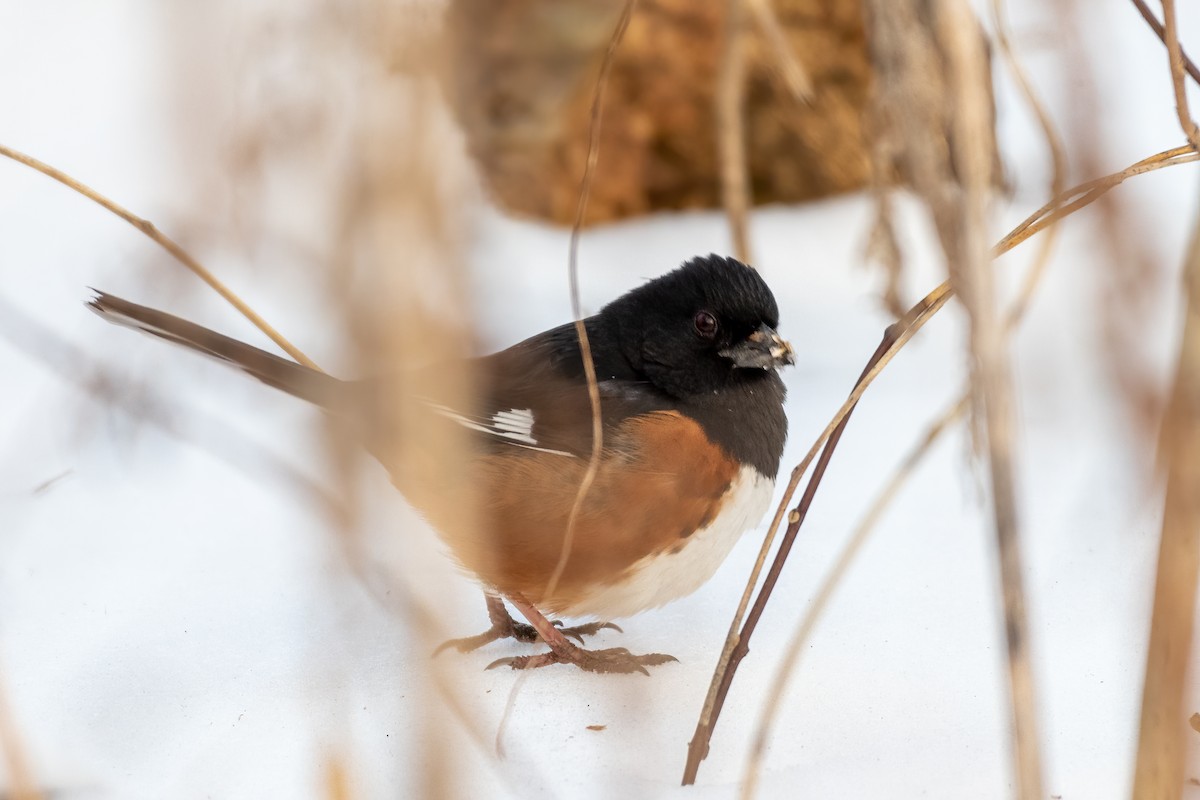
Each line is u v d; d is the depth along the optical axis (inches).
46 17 574.9
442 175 101.6
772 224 506.6
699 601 278.8
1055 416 165.2
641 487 257.1
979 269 123.6
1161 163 155.5
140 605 271.0
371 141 99.0
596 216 510.0
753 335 274.8
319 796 179.8
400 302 101.3
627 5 156.0
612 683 235.8
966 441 153.4
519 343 294.5
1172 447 131.1
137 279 251.6
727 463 267.4
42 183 541.3
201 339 235.9
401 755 187.6
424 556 125.4
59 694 229.3
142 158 124.0
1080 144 134.0
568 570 260.7
